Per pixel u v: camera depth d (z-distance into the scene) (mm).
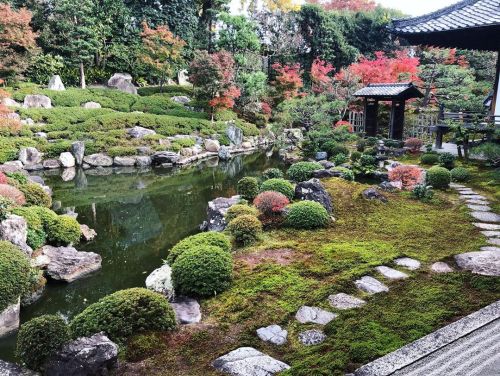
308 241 6527
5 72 20922
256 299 4594
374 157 13977
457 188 10172
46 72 23953
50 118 19500
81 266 6973
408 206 8531
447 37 9727
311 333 3852
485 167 12070
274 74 31484
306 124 20422
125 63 27938
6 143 16203
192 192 13234
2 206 6746
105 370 3215
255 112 26703
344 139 17781
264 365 3307
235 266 5520
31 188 9492
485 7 9359
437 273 5020
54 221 7742
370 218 7719
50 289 6422
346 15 35906
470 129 12836
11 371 3201
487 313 3871
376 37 36125
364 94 18156
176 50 26875
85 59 24938
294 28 33906
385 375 3031
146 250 8156
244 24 28281
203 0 32719
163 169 17391
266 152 22031
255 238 6598
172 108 24781
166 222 10016
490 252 5648
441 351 3307
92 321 3783
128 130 20016
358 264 5430
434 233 6766
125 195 12797
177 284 4887
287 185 8750
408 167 10516
